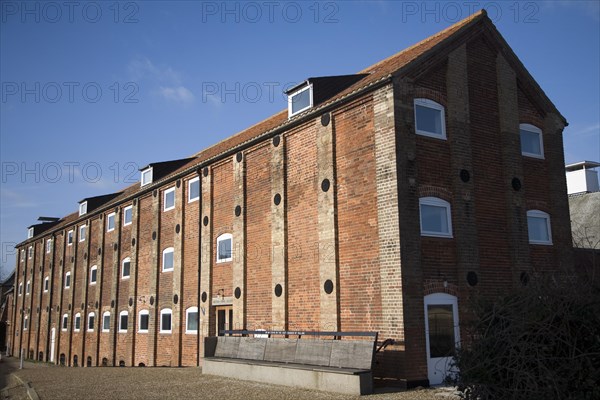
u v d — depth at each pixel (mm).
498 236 14352
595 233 23656
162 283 22984
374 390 11508
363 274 13297
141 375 16281
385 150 13047
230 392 11961
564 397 6324
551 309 6641
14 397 13625
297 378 12375
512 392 6453
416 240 12641
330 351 12406
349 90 15039
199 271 20375
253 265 17484
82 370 19594
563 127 16797
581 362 6457
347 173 14180
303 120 15695
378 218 13008
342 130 14531
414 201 12852
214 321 19516
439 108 14055
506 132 15133
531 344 6473
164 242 23250
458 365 6977
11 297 49281
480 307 7113
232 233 18766
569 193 31391
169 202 23328
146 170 25484
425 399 10297
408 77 13453
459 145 14000
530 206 15414
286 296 15719
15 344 44719
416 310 12266
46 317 37781
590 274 7480
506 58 15695
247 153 18516
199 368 17969
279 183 16531
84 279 31266
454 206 13594
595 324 6684
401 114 13078
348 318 13578
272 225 16609
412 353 11992
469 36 14945
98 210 29797
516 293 7109
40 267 40250
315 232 14992
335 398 10641
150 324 23234
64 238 36062
